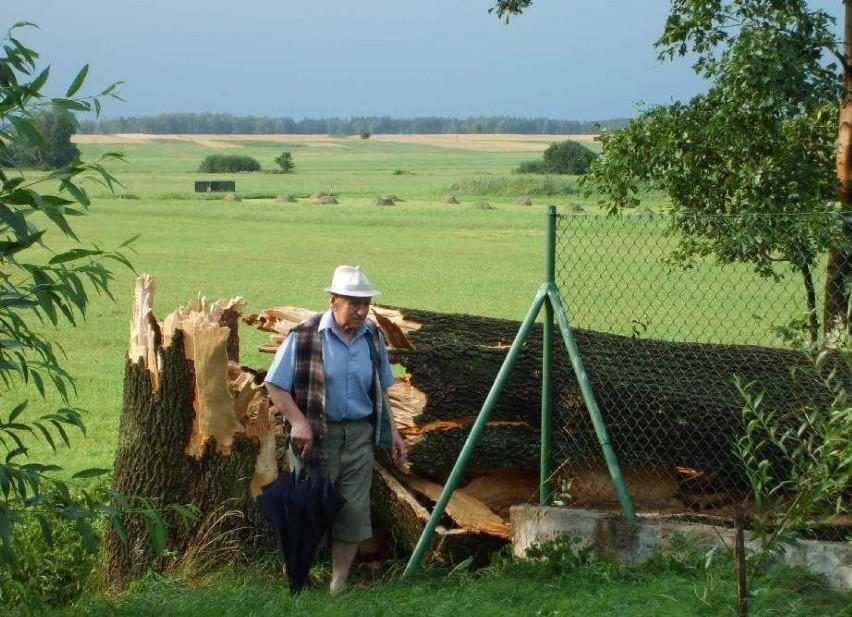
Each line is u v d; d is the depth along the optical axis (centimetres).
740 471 759
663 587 573
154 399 804
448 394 792
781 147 1063
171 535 799
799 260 812
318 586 743
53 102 512
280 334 937
